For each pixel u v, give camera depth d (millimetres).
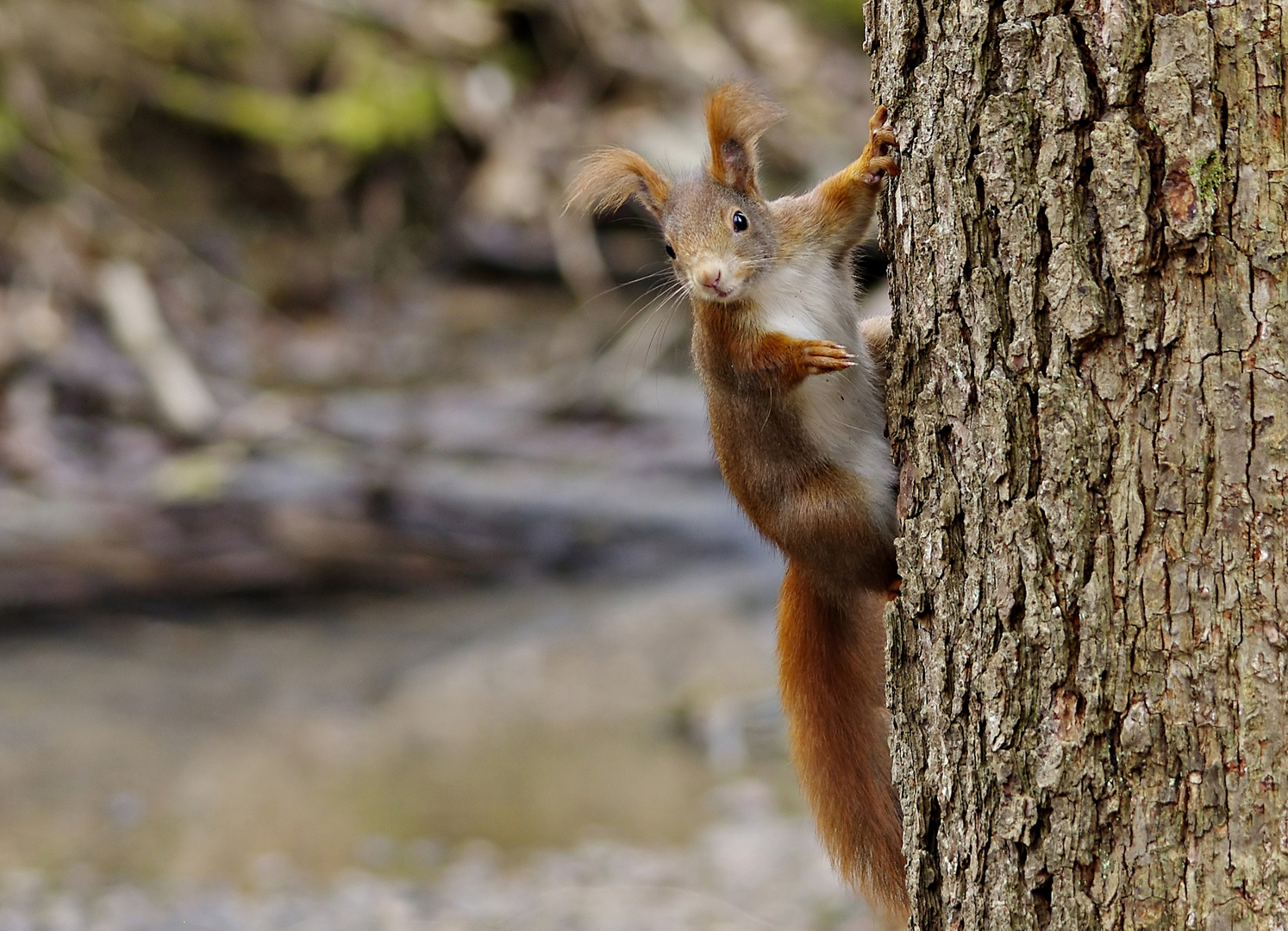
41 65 26688
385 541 18547
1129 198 4559
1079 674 4758
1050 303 4781
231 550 18000
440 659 15570
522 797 12539
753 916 10117
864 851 6672
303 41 29344
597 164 6969
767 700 14078
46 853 11320
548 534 19078
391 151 28938
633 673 15078
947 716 5195
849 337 6598
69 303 23828
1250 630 4477
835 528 6383
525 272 27984
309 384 24438
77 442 20969
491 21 30250
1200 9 4426
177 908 10344
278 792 12602
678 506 19984
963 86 4988
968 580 5086
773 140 27375
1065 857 4805
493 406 23484
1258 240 4395
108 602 16812
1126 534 4648
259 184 28109
